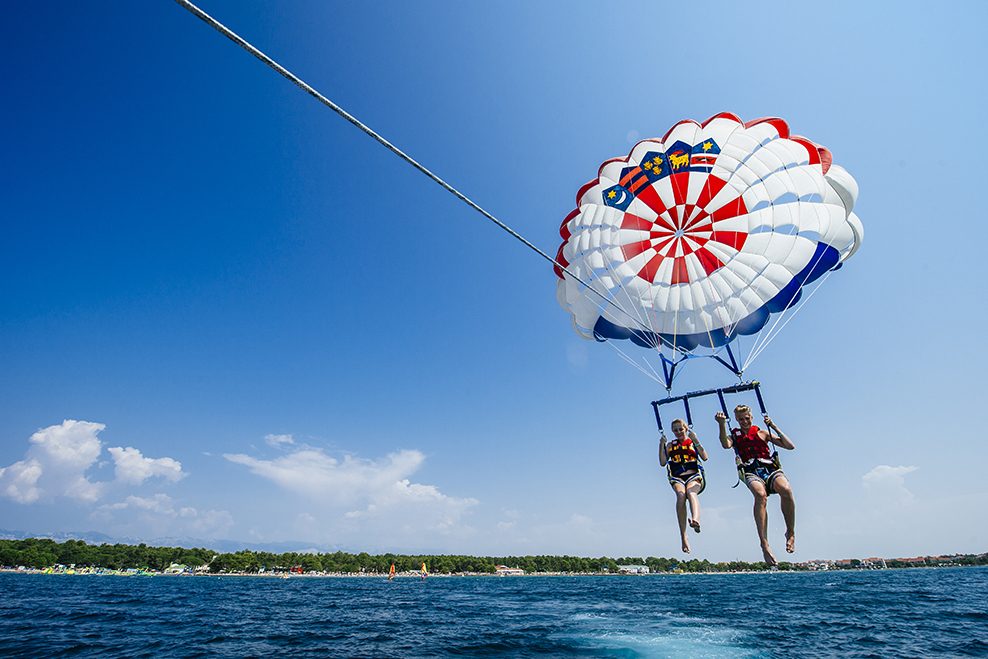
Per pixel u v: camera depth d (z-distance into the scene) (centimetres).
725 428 848
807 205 1220
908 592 4584
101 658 1633
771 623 2191
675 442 895
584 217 1406
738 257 1241
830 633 1941
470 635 1948
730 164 1245
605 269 1359
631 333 1428
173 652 1725
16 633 2208
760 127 1263
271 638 2027
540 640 1739
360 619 2725
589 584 8544
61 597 4525
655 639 1689
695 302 1295
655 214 1321
